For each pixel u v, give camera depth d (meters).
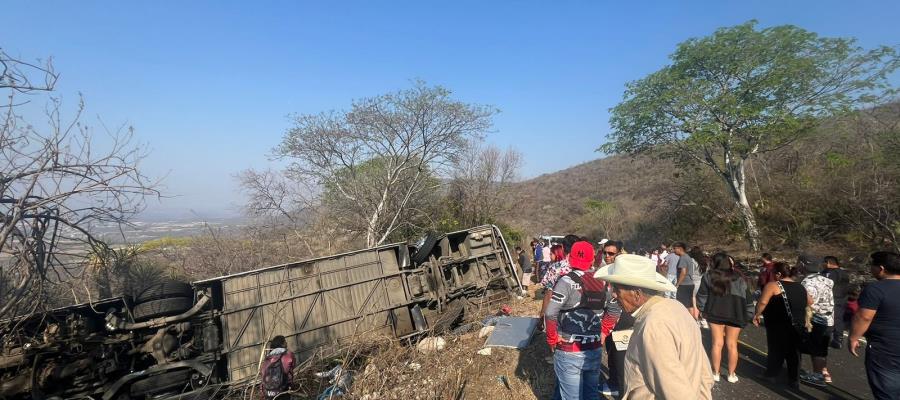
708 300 5.70
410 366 6.18
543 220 33.53
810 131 14.16
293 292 8.02
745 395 5.30
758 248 15.04
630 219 25.48
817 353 5.47
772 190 16.36
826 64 13.58
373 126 15.55
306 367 7.02
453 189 20.12
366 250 8.89
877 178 12.30
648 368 2.48
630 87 16.55
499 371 5.89
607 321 4.52
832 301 5.45
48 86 6.01
